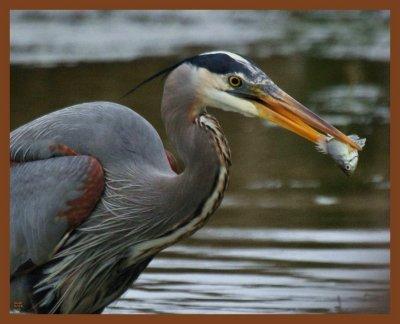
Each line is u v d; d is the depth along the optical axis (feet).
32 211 36.40
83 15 95.71
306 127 35.40
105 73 76.13
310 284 41.57
